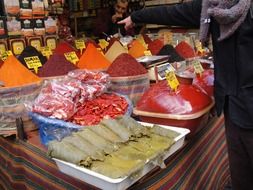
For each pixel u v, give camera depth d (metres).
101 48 2.38
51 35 2.58
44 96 1.30
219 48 1.26
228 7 1.11
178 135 1.12
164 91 1.38
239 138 1.29
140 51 2.17
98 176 0.86
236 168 1.38
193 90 1.40
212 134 1.73
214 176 1.80
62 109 1.24
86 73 1.44
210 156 1.72
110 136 1.06
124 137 1.06
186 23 1.42
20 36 2.33
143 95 1.46
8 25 2.24
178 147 1.12
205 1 1.24
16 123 1.38
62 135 1.20
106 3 4.38
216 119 1.76
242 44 1.16
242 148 1.31
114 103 1.38
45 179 1.29
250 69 1.16
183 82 1.43
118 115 1.25
